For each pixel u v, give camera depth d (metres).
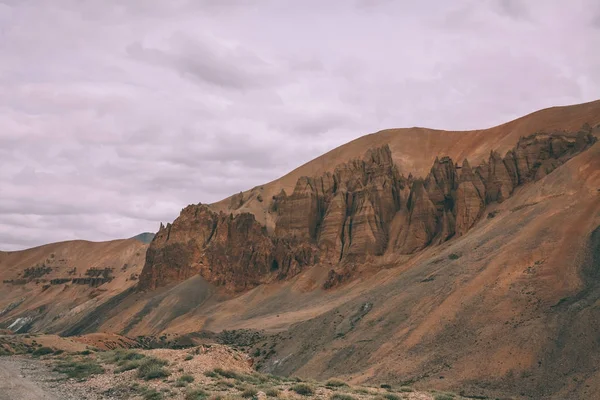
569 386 51.84
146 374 34.19
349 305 99.00
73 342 64.19
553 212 88.50
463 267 86.50
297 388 30.69
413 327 75.81
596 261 70.88
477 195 142.88
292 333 101.44
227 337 129.00
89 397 29.73
